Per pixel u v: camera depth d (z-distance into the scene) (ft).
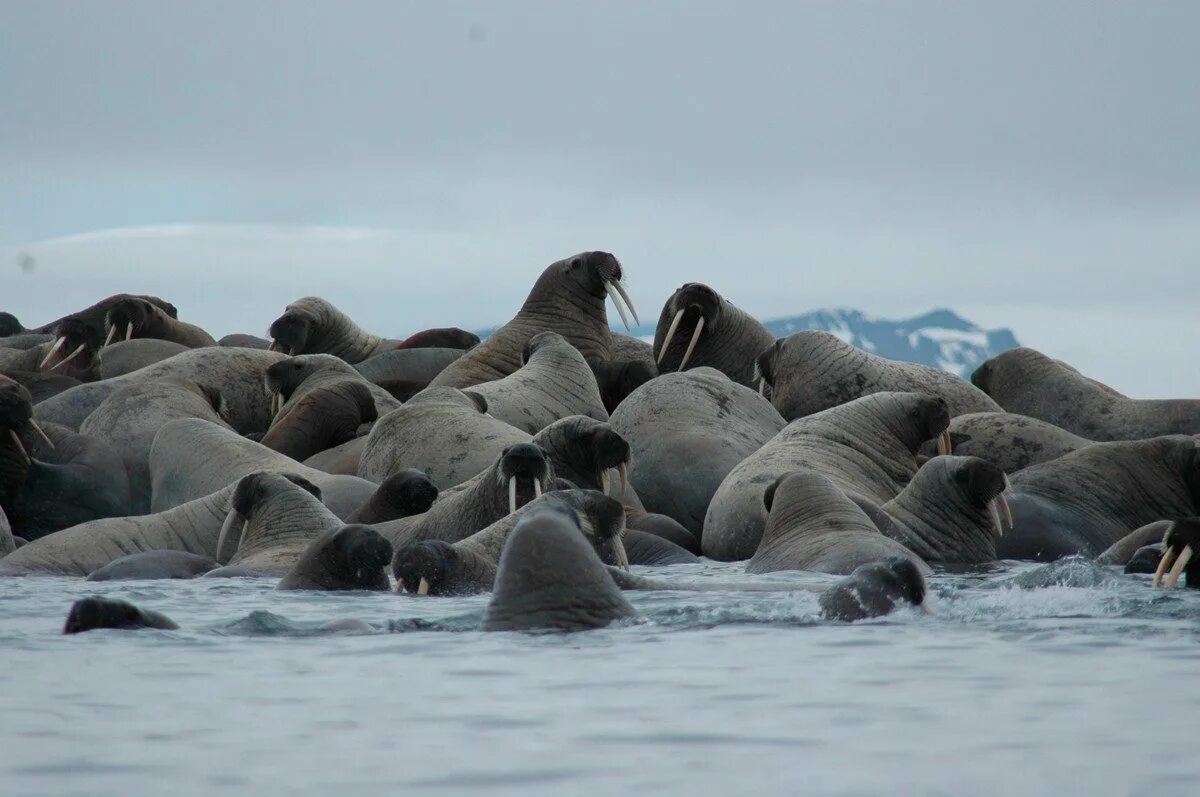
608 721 75.36
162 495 233.96
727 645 98.07
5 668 91.71
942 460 200.34
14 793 61.98
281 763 67.00
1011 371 322.14
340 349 404.98
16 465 237.04
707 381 259.19
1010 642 99.81
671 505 240.53
